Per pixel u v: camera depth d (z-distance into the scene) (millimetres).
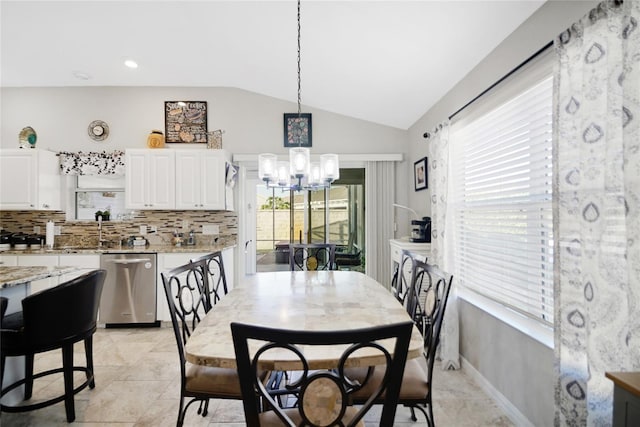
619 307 1127
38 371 2400
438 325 1429
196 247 3592
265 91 3895
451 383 2209
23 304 1599
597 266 1185
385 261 3990
